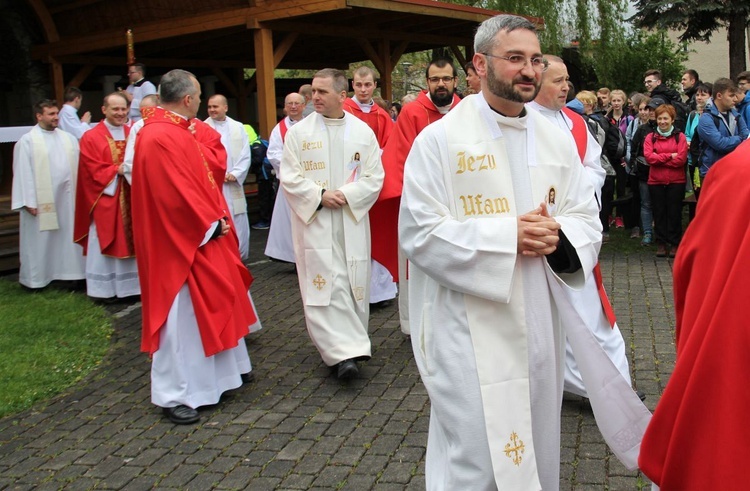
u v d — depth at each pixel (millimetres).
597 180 4348
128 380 5246
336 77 5086
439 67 5391
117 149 7344
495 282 2479
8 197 10727
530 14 18250
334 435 4160
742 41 13125
